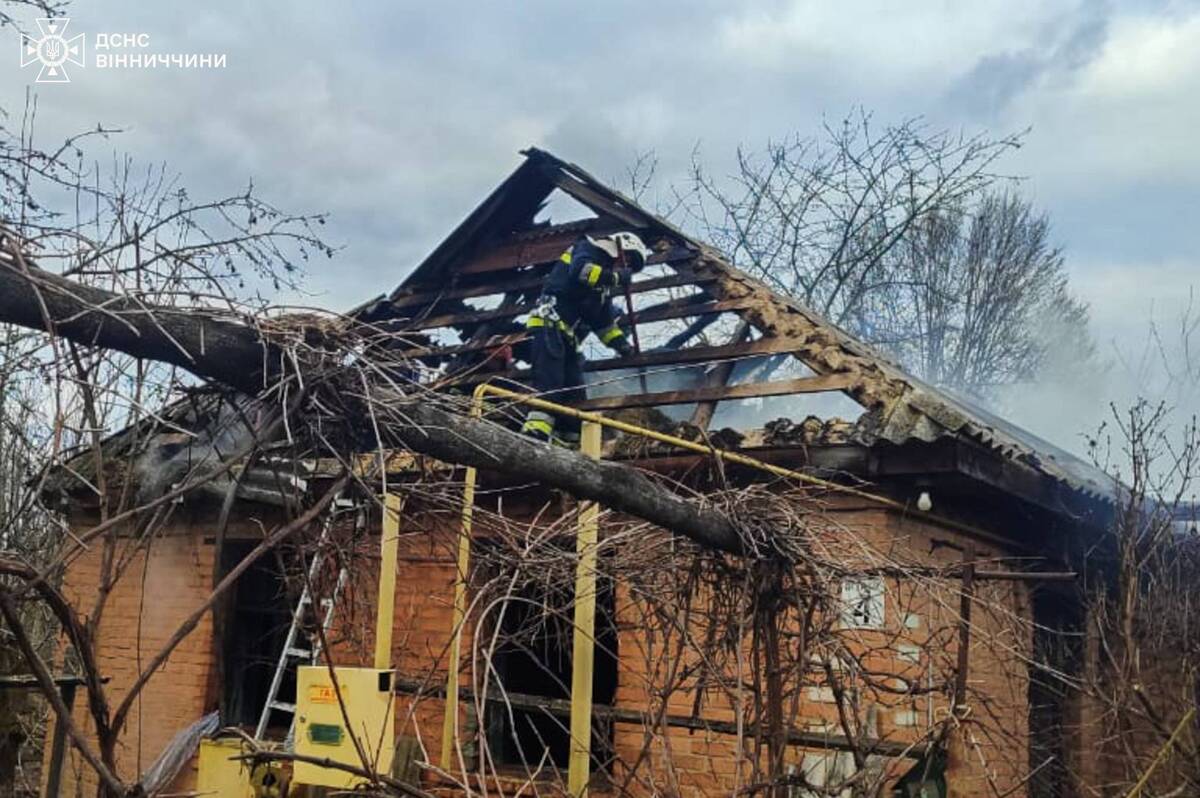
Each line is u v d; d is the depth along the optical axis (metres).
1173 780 6.20
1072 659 8.22
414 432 3.31
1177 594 7.50
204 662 8.77
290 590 4.13
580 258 7.80
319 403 3.01
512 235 9.70
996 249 23.78
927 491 6.57
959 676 5.15
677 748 6.61
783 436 6.75
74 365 2.78
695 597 4.85
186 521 9.18
